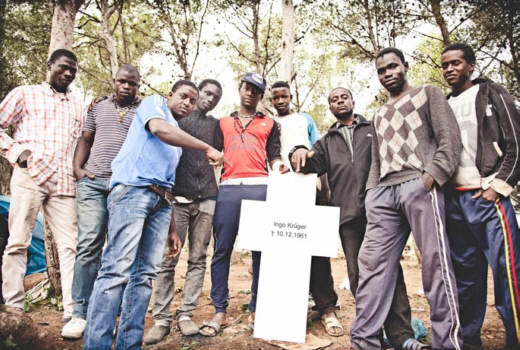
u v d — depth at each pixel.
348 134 3.52
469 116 3.00
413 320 3.38
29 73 9.31
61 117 3.53
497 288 2.83
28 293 4.48
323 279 3.53
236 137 3.55
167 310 3.27
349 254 3.32
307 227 3.29
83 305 3.25
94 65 11.54
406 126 2.86
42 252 6.39
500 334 3.37
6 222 3.93
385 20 8.58
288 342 3.20
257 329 3.17
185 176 3.42
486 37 7.43
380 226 2.91
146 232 2.74
